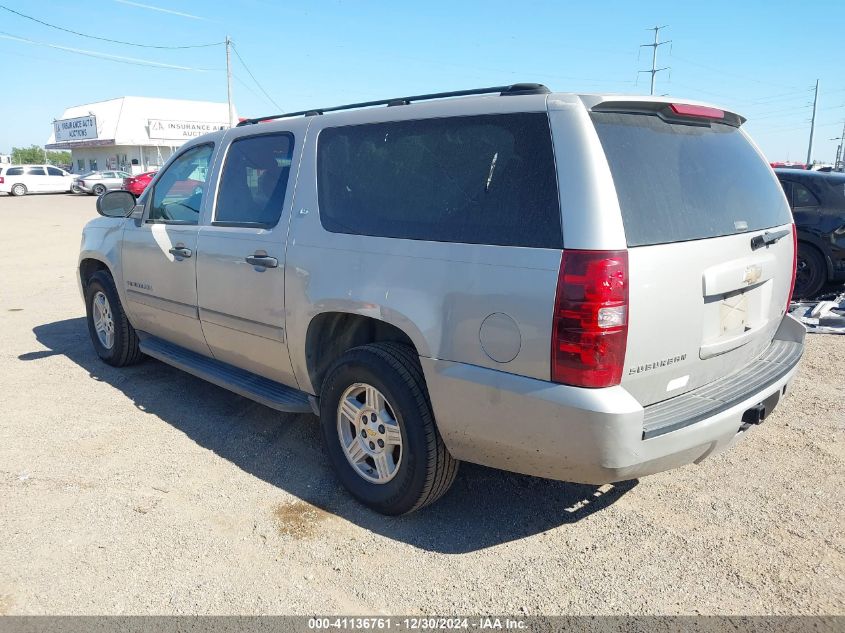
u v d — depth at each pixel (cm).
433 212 308
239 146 427
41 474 384
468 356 288
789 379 340
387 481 338
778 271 354
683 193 292
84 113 5309
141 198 509
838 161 6016
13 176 3547
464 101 310
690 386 299
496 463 302
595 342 253
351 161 352
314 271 352
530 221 272
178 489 370
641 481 382
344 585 291
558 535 329
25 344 666
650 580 294
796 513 345
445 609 277
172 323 483
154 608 275
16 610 273
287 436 441
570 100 275
